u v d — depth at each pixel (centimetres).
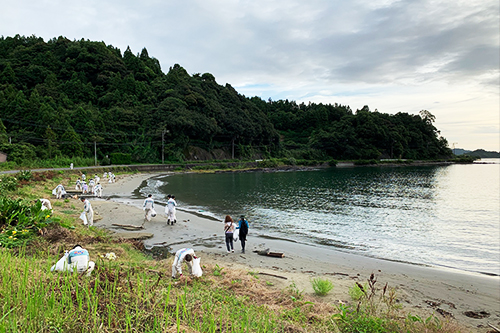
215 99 10638
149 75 11150
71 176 3897
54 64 9800
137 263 845
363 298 728
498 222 2042
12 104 6312
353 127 12538
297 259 1160
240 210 2334
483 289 895
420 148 13150
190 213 2112
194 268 782
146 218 1711
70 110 7525
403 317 625
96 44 10506
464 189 4250
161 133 7850
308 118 15312
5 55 10144
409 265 1131
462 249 1391
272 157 11194
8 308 400
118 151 7344
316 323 562
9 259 579
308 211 2372
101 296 514
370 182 5225
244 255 1182
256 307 629
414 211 2477
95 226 1499
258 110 12331
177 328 412
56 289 488
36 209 1003
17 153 4484
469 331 615
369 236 1628
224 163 8594
